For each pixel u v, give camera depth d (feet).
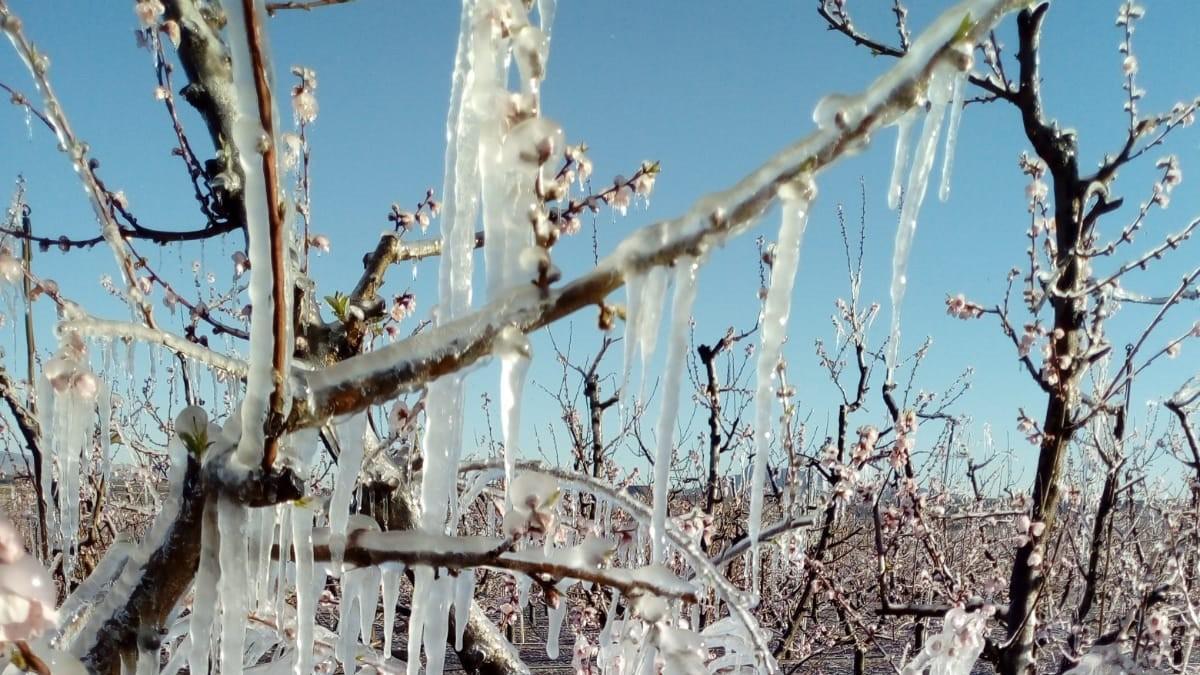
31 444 12.22
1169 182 15.43
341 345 9.27
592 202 10.05
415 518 8.98
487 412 23.84
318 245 11.63
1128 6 13.80
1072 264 13.08
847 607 17.48
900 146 4.40
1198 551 16.85
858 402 17.31
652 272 3.91
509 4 3.68
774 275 4.17
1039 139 12.99
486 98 3.72
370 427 9.27
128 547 4.71
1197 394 15.35
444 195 3.94
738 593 7.50
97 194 4.91
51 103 4.55
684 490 24.93
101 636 4.11
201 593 4.00
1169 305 13.14
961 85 4.02
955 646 12.07
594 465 19.77
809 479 20.70
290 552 5.21
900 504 17.03
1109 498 14.51
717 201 3.85
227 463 3.90
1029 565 13.28
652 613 5.15
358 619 5.69
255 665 7.45
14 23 4.30
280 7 7.74
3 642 3.15
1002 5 3.78
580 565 5.15
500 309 3.80
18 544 3.19
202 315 9.41
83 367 4.84
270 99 3.23
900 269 4.59
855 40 13.94
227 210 8.79
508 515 4.91
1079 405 13.42
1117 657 13.67
